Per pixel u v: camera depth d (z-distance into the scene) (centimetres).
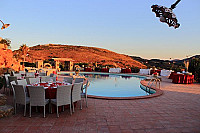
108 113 410
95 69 2228
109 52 6619
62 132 293
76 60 4372
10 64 1357
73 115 391
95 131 301
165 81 1149
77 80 588
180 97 618
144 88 898
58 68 2028
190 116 397
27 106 464
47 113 405
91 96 591
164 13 253
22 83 536
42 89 366
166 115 402
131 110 439
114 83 1137
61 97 376
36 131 296
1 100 409
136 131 305
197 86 916
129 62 5416
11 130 299
